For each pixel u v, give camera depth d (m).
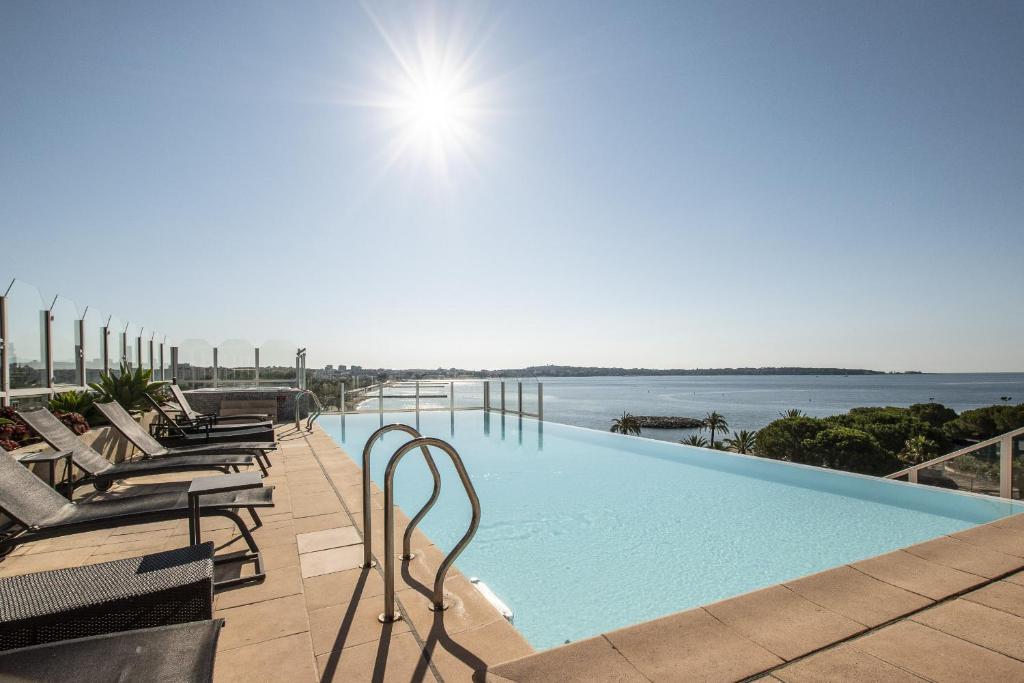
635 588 3.59
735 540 4.47
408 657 1.96
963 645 1.98
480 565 3.97
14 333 5.76
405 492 6.11
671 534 4.62
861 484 5.71
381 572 2.80
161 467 3.90
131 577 1.74
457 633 2.14
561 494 5.94
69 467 3.63
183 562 1.88
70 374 7.01
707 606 2.30
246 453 5.19
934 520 4.88
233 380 11.93
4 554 3.05
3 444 3.89
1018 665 1.84
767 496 5.77
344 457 6.31
